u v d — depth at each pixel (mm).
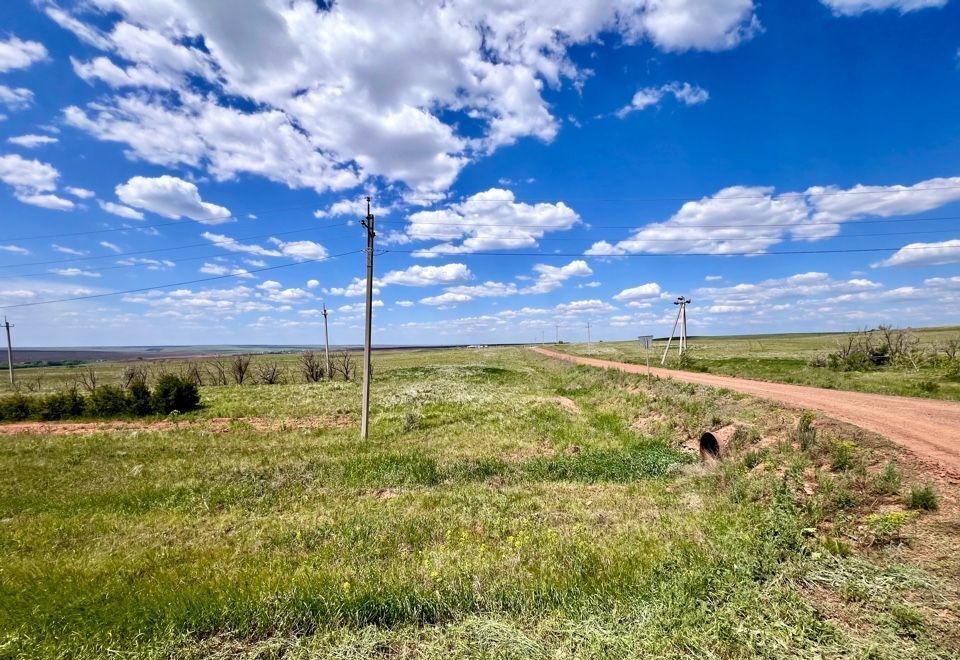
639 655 4090
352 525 8609
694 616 4574
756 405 15008
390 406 25000
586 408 23219
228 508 10172
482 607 5266
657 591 5207
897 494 7367
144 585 6230
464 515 8953
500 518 8680
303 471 12562
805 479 8742
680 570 5621
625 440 15695
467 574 6102
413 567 6617
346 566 6789
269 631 4977
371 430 18734
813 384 21922
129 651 4582
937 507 6777
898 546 5840
